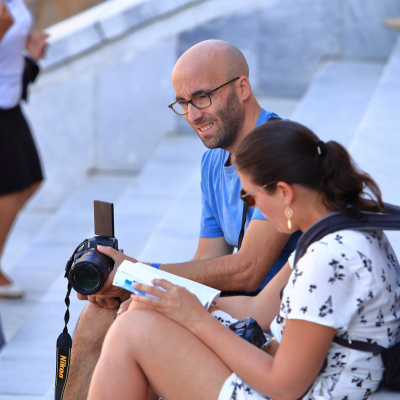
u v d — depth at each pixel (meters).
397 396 4.72
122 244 12.53
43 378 9.12
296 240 6.13
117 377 4.65
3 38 11.95
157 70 18.42
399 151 10.95
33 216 18.94
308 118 14.55
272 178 4.51
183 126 18.69
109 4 19.52
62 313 11.05
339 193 4.49
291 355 4.33
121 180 18.73
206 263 6.09
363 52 18.75
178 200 13.29
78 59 18.50
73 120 18.84
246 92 6.12
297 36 18.61
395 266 4.73
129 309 5.00
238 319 5.70
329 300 4.25
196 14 18.36
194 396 4.66
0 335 10.20
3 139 12.27
